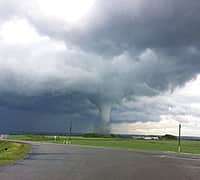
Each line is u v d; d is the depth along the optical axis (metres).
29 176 21.16
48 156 42.72
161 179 21.91
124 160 38.66
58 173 23.39
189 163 36.72
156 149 73.44
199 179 22.41
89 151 57.47
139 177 22.56
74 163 33.00
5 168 26.14
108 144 100.31
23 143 90.56
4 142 98.06
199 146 100.94
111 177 21.95
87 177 21.44
